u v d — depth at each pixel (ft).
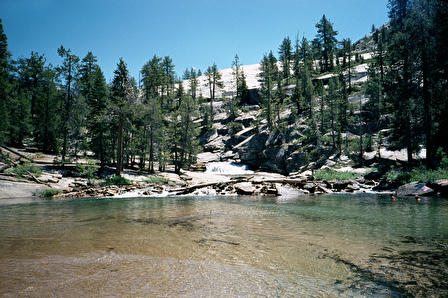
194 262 13.73
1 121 113.50
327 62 296.10
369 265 13.32
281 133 173.06
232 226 23.81
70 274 11.82
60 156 131.44
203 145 228.84
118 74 105.40
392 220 26.43
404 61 88.94
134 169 133.59
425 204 39.37
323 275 11.96
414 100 86.74
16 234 20.47
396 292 10.12
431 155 81.87
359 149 141.79
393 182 71.00
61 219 28.37
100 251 15.69
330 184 74.54
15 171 83.66
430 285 10.80
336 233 20.70
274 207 38.19
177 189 72.49
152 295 9.64
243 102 296.92
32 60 175.11
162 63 284.61
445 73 78.89
